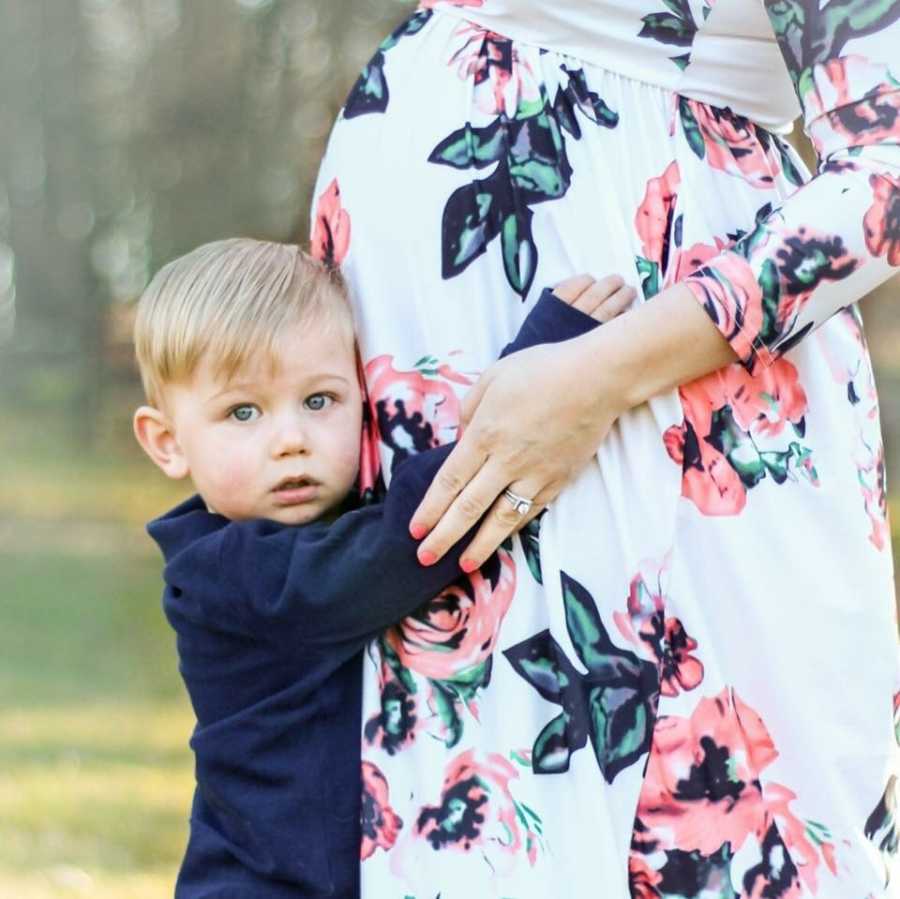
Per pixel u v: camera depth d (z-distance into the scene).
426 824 1.74
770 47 1.79
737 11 1.75
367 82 1.92
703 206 1.75
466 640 1.75
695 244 1.74
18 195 13.74
